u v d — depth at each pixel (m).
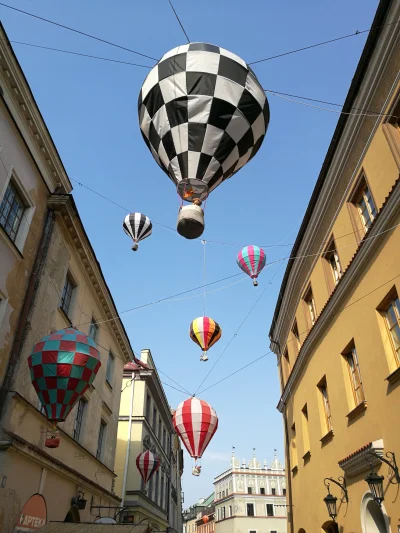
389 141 8.16
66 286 12.55
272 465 55.53
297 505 13.25
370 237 8.37
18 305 9.56
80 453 12.62
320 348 11.35
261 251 11.05
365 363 8.53
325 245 11.52
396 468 6.90
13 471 8.23
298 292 14.06
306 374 12.61
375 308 8.30
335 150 10.27
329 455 10.23
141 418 21.59
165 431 31.50
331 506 9.45
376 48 8.31
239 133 5.99
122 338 17.78
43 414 9.84
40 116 10.41
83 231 12.57
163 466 29.05
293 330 15.37
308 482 11.88
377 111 8.66
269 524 50.19
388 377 7.38
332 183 10.68
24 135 10.05
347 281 9.44
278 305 16.17
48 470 9.98
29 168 10.34
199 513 74.44
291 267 14.06
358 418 8.68
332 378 10.32
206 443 12.20
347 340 9.55
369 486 7.17
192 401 12.62
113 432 16.94
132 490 19.55
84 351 7.98
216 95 5.84
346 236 10.14
